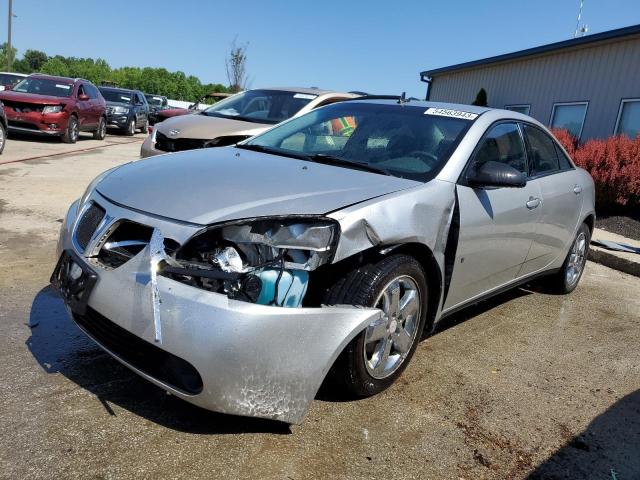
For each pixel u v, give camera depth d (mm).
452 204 3260
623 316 4957
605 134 12078
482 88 16453
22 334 3414
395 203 2910
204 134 6410
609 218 9078
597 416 3158
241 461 2443
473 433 2859
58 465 2311
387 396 3113
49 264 4742
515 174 3365
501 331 4289
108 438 2508
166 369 2453
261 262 2463
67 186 8219
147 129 24219
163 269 2434
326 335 2510
